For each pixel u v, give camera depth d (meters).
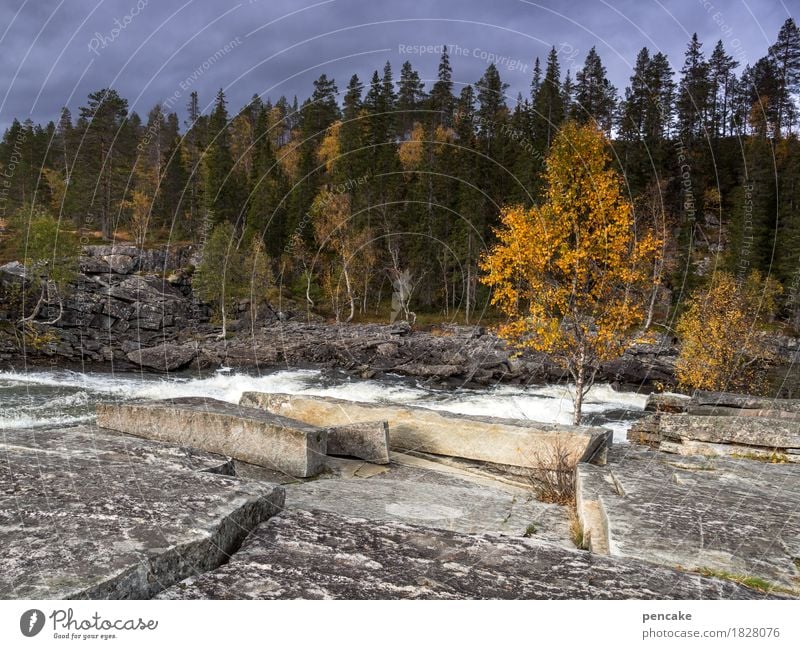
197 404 7.41
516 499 5.79
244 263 47.34
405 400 27.39
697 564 3.17
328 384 32.31
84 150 43.97
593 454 6.54
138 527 2.83
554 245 12.62
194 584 2.61
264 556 2.96
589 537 4.03
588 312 13.28
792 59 42.19
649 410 10.55
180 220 57.44
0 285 39.75
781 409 8.19
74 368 34.62
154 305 44.81
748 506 4.27
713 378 20.38
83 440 4.88
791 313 34.47
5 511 2.96
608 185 12.28
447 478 6.59
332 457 7.37
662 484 4.94
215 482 3.68
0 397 23.50
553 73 34.88
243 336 43.78
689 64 43.22
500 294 13.80
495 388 30.83
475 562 3.00
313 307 52.03
